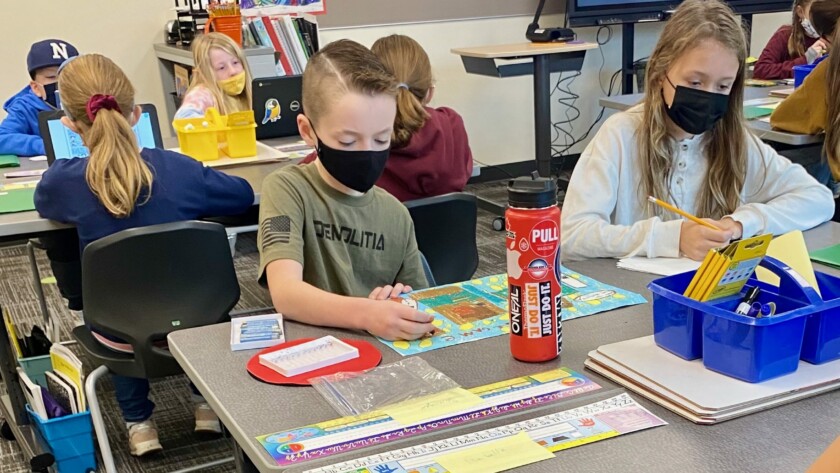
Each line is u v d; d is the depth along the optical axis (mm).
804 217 1738
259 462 878
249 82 3260
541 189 1041
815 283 1087
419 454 867
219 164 2525
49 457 2195
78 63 2176
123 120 2035
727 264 991
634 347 1084
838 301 994
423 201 2029
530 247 1044
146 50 4781
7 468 2410
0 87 4516
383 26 5062
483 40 5379
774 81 3879
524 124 5680
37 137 2979
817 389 956
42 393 2266
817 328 994
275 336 1217
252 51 3857
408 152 2205
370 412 970
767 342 945
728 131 1818
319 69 1477
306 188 1581
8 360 2393
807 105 2680
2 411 2609
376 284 1680
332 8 4875
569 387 1013
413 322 1185
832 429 878
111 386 2855
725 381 967
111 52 4707
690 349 1024
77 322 3445
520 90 5602
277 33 4188
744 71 1753
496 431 912
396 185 2242
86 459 2258
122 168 1991
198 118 2643
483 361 1107
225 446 2455
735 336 958
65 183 1983
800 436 867
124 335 1911
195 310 1955
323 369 1101
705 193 1873
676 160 1854
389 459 858
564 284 1410
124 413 2391
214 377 1095
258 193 2230
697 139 1858
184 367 1167
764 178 1866
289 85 3031
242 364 1137
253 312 2512
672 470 814
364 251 1639
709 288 1009
